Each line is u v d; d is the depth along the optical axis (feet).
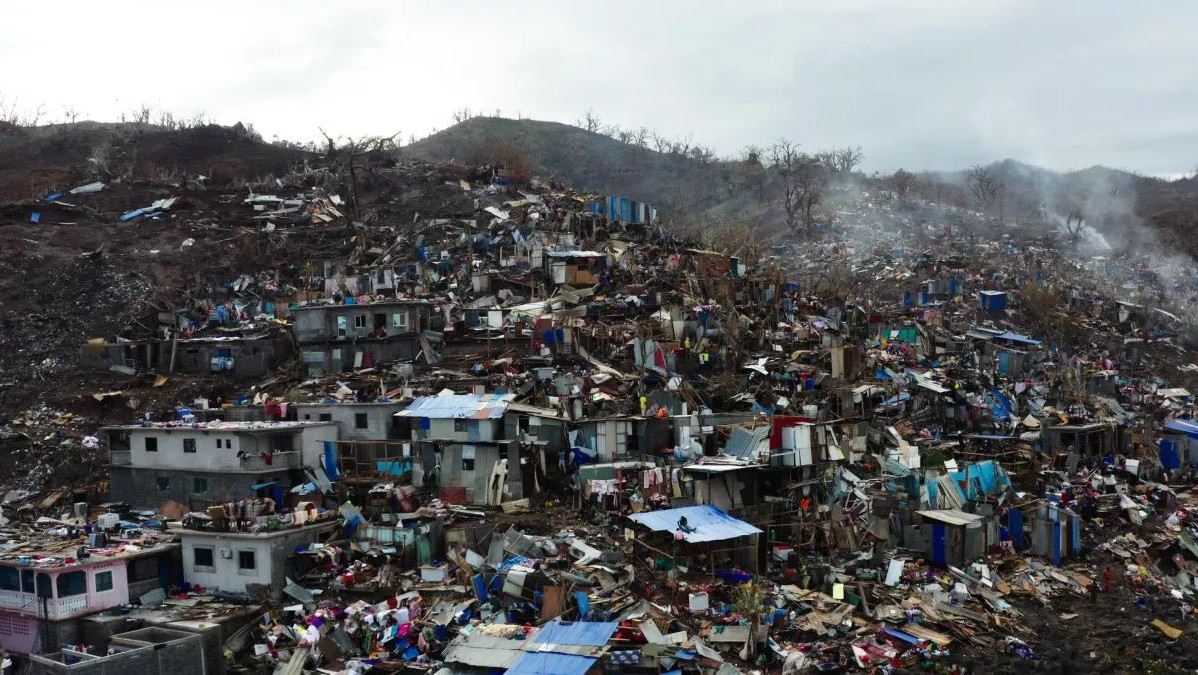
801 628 131.64
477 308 241.96
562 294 254.88
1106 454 214.69
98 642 129.90
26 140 443.73
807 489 159.94
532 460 172.24
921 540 160.15
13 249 289.33
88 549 144.36
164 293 275.59
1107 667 130.21
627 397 196.13
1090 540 172.45
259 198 352.28
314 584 143.54
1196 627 143.02
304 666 125.59
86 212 328.90
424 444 176.55
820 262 388.57
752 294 278.26
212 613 134.00
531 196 361.30
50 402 222.89
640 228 333.62
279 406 192.34
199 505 170.91
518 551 146.61
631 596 133.08
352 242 318.45
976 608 142.61
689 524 145.28
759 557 149.59
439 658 124.57
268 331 245.24
